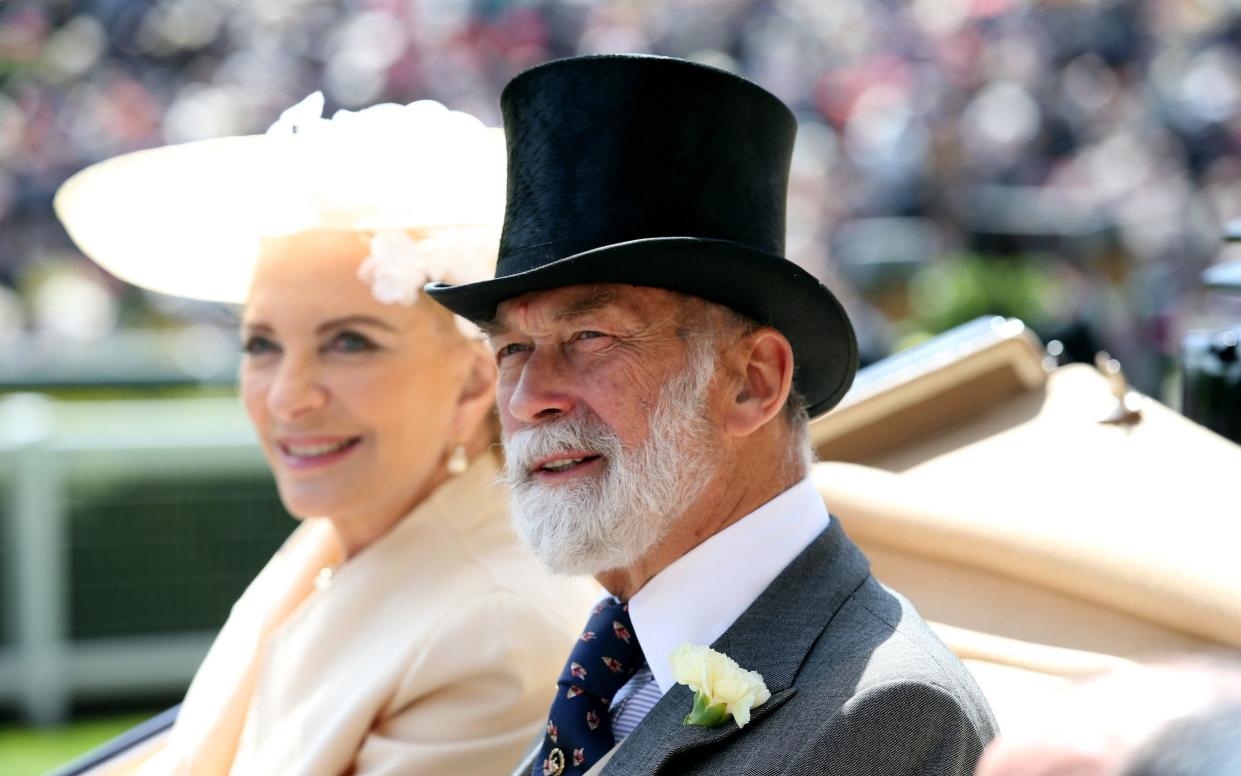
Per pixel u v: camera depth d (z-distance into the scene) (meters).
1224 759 3.99
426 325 10.78
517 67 56.06
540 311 8.45
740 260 8.09
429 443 10.94
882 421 11.65
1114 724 4.29
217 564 29.03
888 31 56.59
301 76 55.38
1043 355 12.46
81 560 28.39
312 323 10.73
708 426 8.40
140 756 12.33
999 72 54.22
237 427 32.41
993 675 9.16
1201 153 53.00
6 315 49.78
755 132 8.47
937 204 50.03
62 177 53.09
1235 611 8.65
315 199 10.44
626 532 8.34
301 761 10.03
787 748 7.54
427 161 10.57
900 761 7.40
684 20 57.34
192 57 56.03
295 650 10.82
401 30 55.81
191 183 11.30
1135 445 10.78
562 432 8.41
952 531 9.93
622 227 8.27
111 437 28.59
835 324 8.54
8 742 26.53
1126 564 9.09
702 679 7.68
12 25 55.56
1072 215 47.91
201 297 12.59
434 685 9.90
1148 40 55.66
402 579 10.62
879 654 7.74
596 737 8.48
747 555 8.43
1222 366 11.69
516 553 10.54
